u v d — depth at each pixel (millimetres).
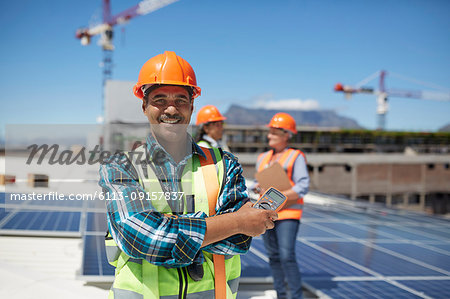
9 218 4516
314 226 6105
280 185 3418
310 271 3738
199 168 1462
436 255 4602
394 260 4242
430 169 56625
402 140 80688
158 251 1203
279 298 3412
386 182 54000
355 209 8703
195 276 1313
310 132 76938
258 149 68625
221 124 4629
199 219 1265
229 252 1347
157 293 1280
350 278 3545
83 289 2883
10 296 2654
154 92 1384
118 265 1364
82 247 3631
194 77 1516
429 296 3107
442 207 57188
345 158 52938
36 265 3398
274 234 3453
